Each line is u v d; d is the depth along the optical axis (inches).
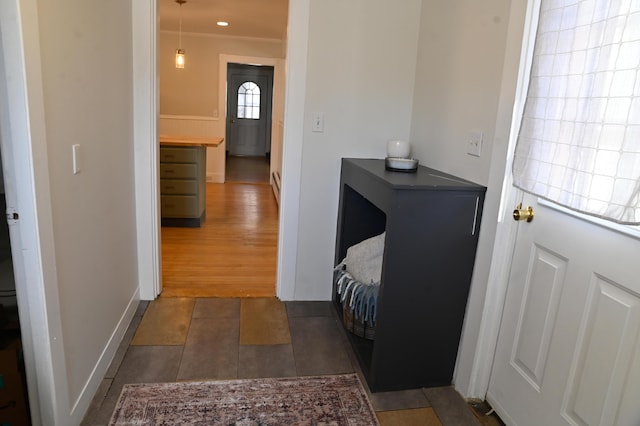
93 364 72.4
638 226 46.7
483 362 75.2
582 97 50.1
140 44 94.1
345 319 93.3
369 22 98.9
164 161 169.8
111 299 82.4
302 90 99.8
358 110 102.8
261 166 370.6
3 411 56.0
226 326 96.9
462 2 79.7
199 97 279.3
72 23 61.0
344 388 78.0
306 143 102.7
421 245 72.9
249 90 429.7
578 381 55.9
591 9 48.9
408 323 76.1
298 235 107.7
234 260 140.9
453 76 83.3
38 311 54.3
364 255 90.1
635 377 48.1
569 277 57.7
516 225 67.9
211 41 273.3
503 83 66.6
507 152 66.3
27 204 51.2
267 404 72.7
